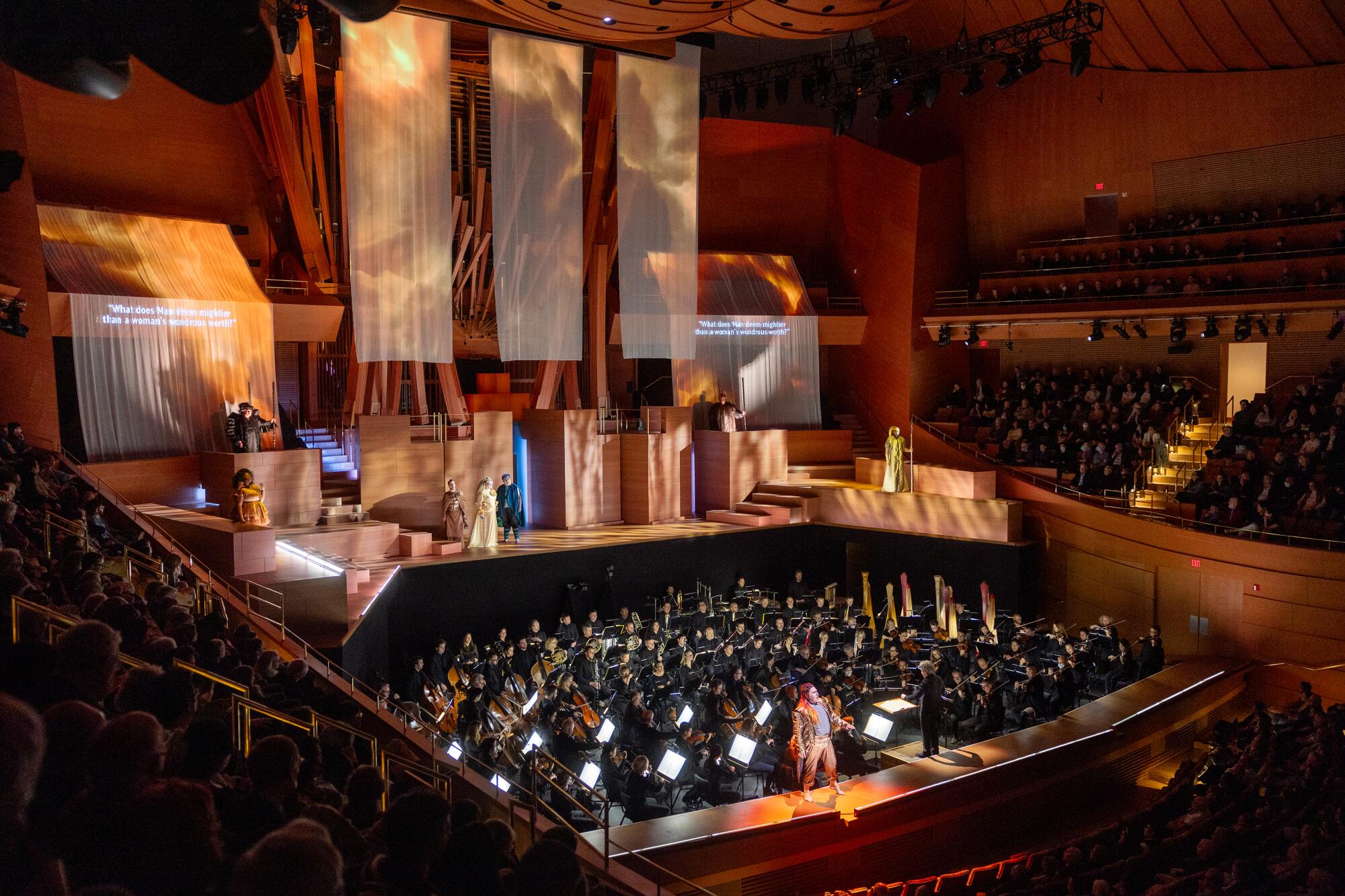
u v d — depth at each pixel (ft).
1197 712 65.16
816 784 51.67
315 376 92.89
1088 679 70.08
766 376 104.27
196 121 84.79
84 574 27.32
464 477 85.40
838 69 99.86
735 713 56.24
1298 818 39.58
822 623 72.02
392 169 77.15
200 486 75.51
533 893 11.69
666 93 88.63
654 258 89.15
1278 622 70.08
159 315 74.49
